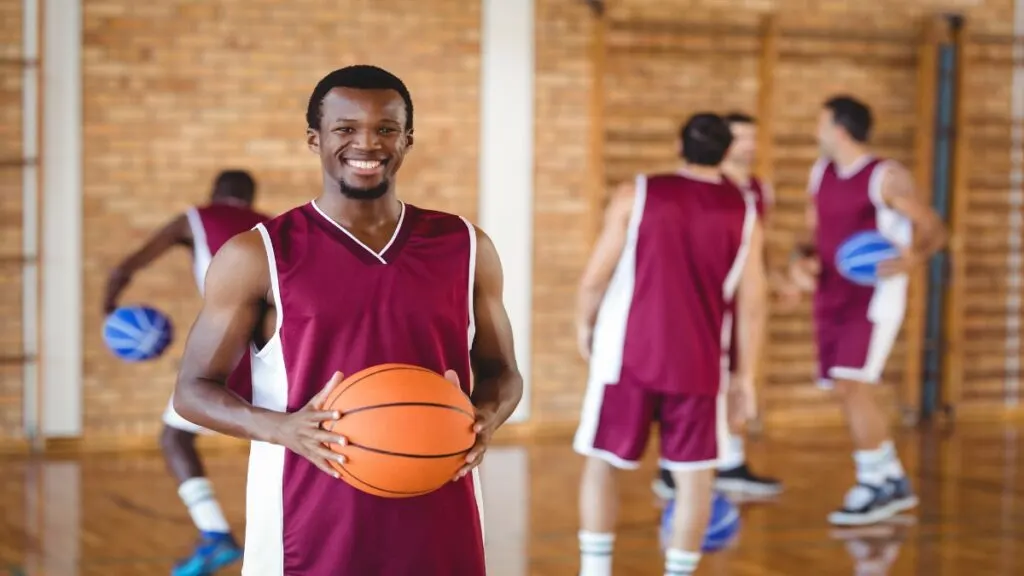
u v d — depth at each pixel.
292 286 2.00
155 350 4.52
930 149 8.61
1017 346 8.96
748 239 3.81
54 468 6.79
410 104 2.06
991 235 8.88
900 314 5.55
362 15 7.75
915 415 8.68
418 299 2.03
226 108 7.60
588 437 3.82
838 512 5.54
